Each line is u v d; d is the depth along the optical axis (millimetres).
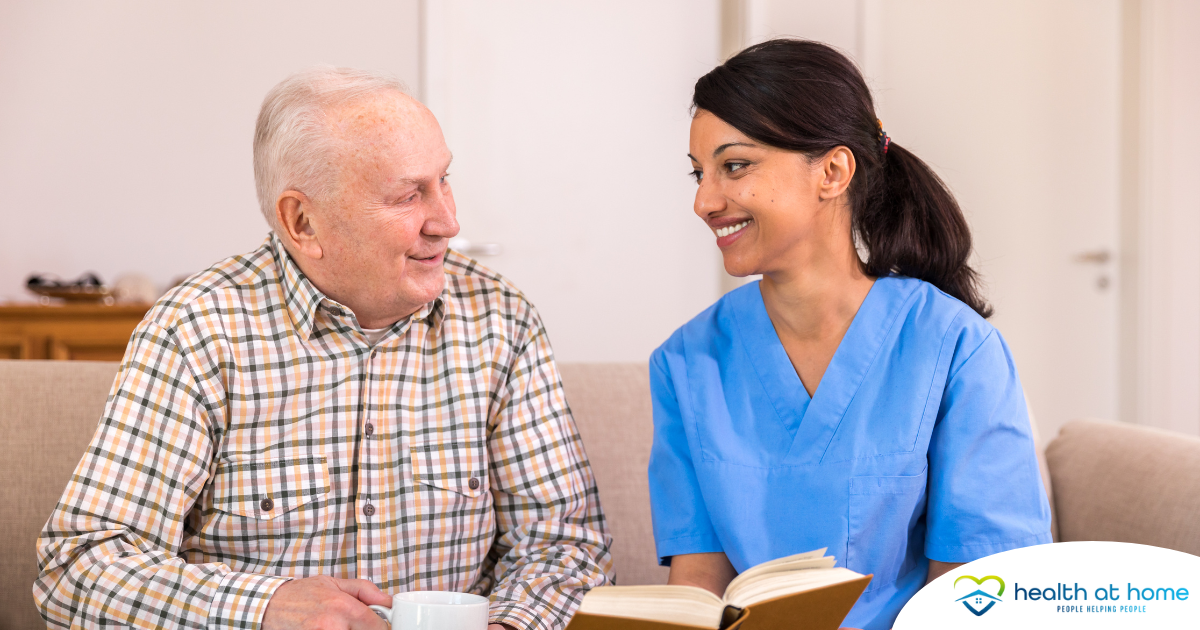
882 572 994
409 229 1018
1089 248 3604
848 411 1007
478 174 3264
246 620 909
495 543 1179
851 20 3352
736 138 971
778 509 1003
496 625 990
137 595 933
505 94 3270
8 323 2570
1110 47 3584
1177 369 3561
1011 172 3531
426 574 1091
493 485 1161
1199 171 3541
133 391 1004
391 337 1099
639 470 1425
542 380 1179
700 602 733
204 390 1022
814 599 731
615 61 3332
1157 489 1234
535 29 3279
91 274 2865
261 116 1046
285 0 3172
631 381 1495
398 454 1088
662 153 3375
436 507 1091
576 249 3336
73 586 950
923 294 1055
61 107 3096
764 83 967
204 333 1034
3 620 1209
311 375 1065
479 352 1146
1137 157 3533
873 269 1087
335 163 992
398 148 1001
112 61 3109
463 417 1118
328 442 1062
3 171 3078
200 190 3156
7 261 3090
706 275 3422
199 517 1050
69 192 3105
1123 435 1377
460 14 3229
